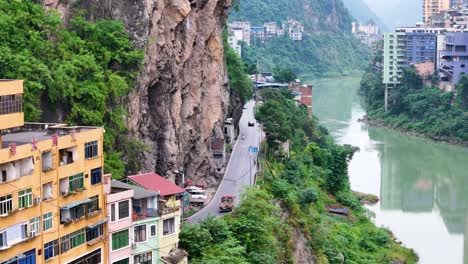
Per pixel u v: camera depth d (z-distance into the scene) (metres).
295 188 107.75
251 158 118.12
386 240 118.25
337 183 134.50
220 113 111.81
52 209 54.09
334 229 110.69
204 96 107.19
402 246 120.69
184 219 79.06
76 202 56.28
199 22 103.50
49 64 73.94
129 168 78.19
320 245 96.06
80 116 73.25
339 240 104.94
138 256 63.03
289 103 182.12
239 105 138.62
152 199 64.62
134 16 82.19
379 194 154.25
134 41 81.50
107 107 76.81
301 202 102.25
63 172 55.16
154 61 85.12
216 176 106.88
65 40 77.00
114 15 82.06
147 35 82.81
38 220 52.72
